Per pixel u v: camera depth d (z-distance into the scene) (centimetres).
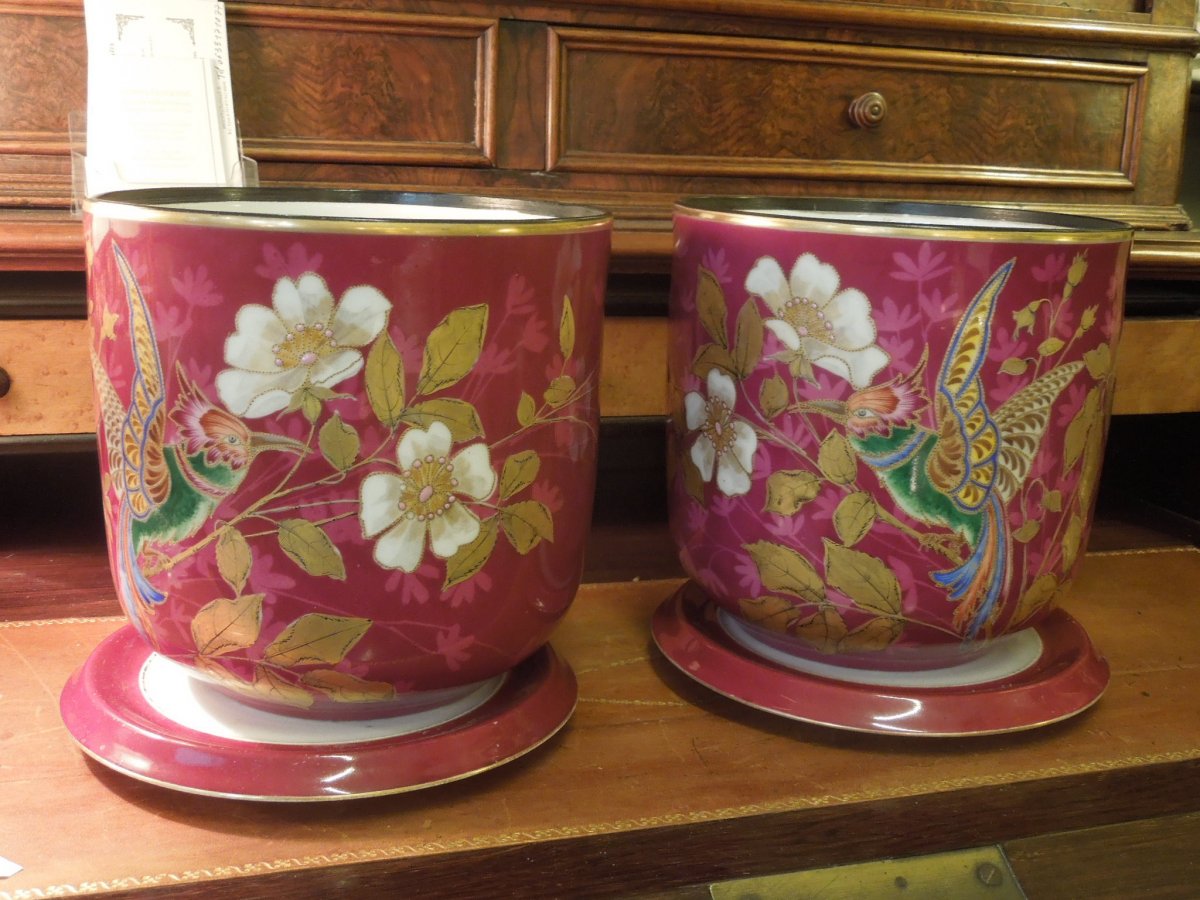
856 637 47
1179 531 79
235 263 36
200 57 63
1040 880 44
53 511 78
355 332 37
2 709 48
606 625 60
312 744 42
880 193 76
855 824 44
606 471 89
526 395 40
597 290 43
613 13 69
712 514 49
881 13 73
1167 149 82
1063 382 45
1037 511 46
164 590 40
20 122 63
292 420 37
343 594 39
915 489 44
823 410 44
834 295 43
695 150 72
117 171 61
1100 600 66
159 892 37
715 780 45
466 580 41
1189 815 48
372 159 67
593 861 41
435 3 66
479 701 46
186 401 38
